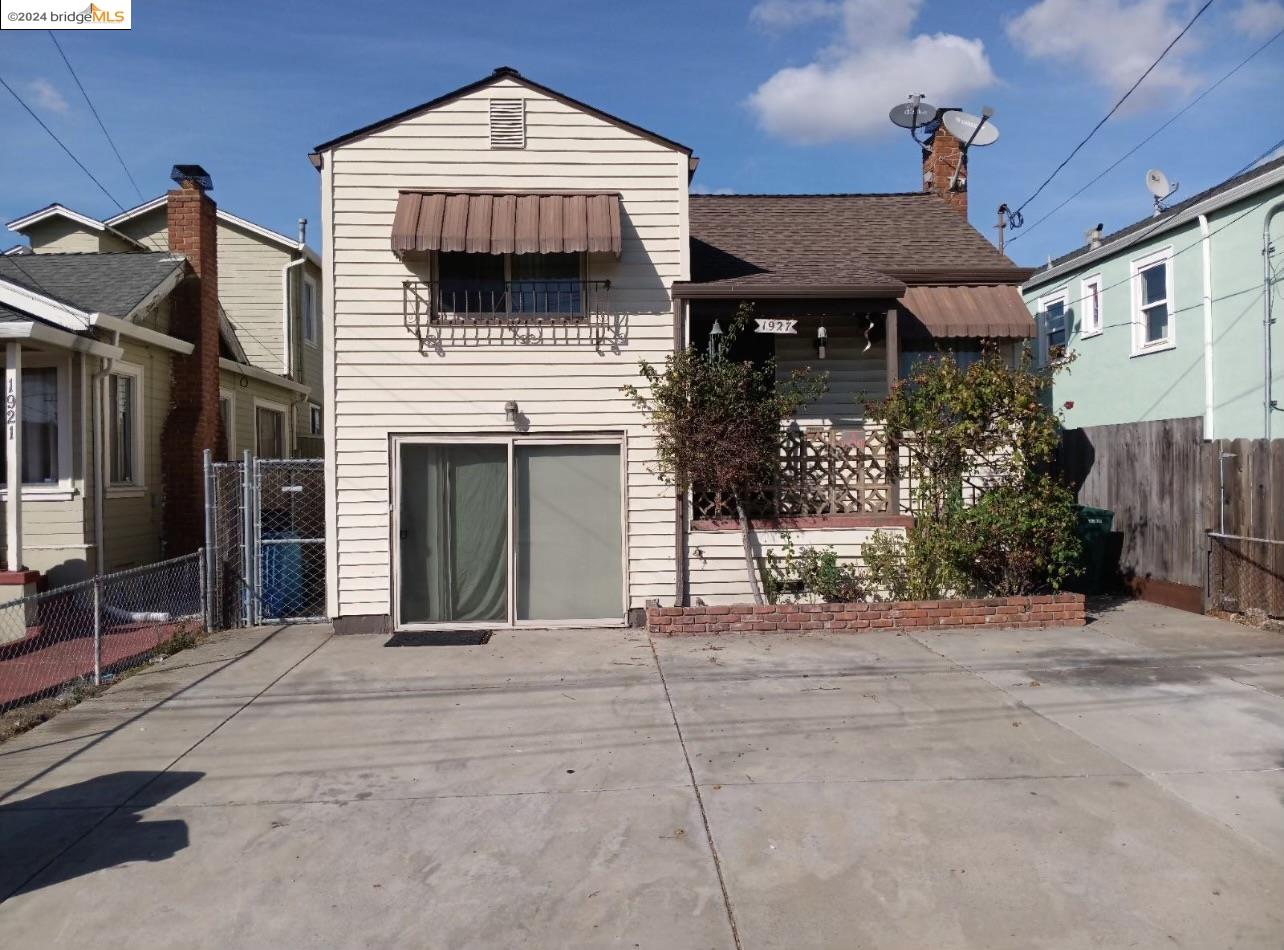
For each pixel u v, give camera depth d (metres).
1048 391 16.88
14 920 3.81
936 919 3.71
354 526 9.41
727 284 9.56
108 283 12.07
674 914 3.78
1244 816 4.60
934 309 10.80
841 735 5.93
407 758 5.66
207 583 9.62
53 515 10.44
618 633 9.24
